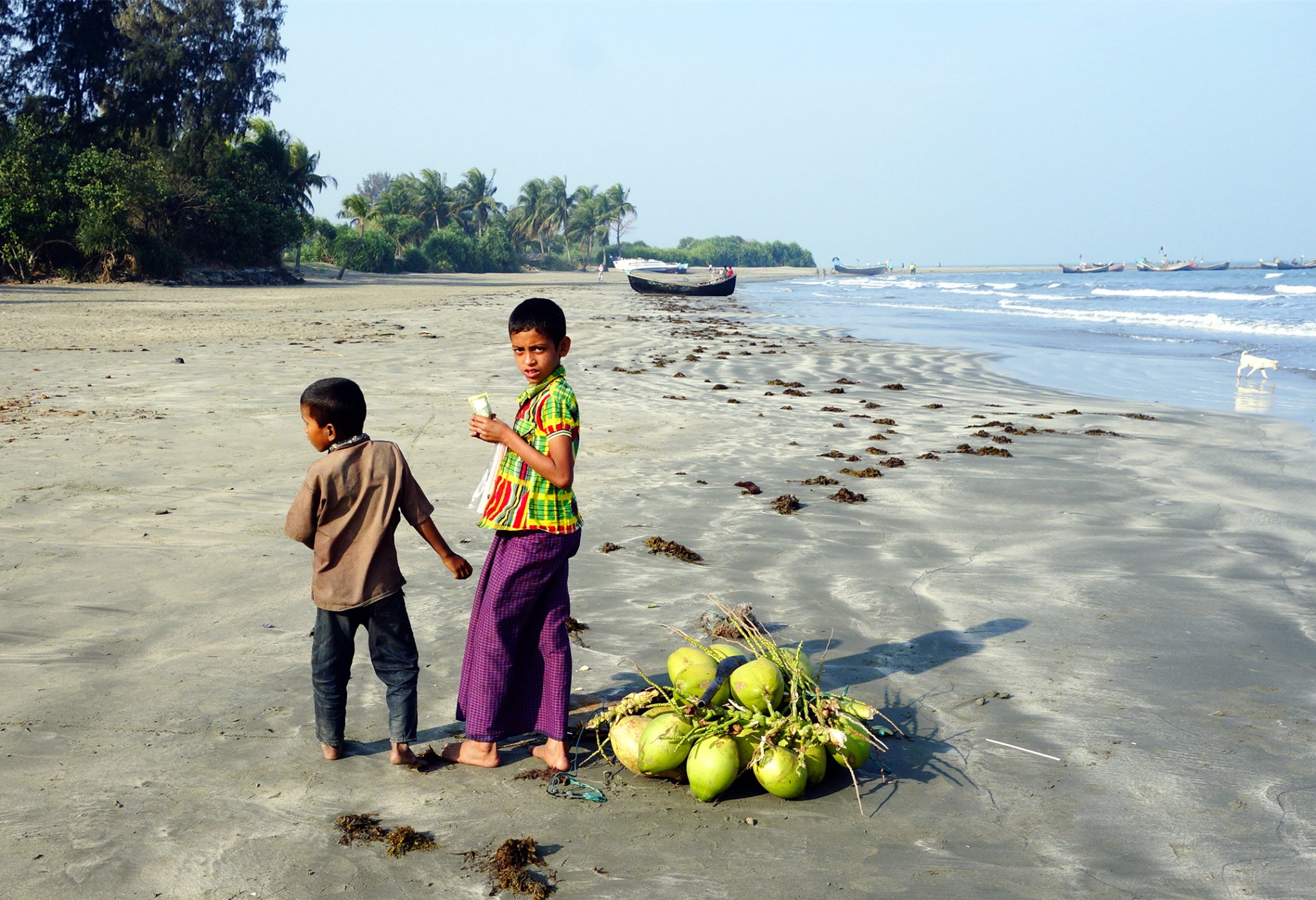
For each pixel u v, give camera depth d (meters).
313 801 3.30
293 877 2.84
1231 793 3.39
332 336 20.98
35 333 20.20
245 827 3.11
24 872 2.81
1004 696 4.23
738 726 3.43
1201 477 9.05
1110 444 10.73
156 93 51.75
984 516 7.56
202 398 11.79
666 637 4.86
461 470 8.52
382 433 10.10
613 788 3.47
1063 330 29.06
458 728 3.92
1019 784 3.47
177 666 4.36
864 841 3.10
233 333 21.12
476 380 14.13
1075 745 3.77
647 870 2.92
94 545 6.11
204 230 52.31
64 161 46.59
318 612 3.49
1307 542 6.85
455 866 2.93
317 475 3.40
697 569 6.05
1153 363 19.94
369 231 82.75
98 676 4.24
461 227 111.44
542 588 3.58
